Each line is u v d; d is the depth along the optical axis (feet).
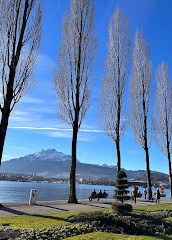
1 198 177.78
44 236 26.48
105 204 64.39
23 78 52.47
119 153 79.30
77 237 27.04
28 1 55.47
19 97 51.78
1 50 50.88
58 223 32.96
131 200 84.02
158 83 115.55
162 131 110.63
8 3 52.49
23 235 26.05
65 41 73.67
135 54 103.04
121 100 83.41
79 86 72.08
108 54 88.53
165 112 111.75
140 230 32.89
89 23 75.25
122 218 36.83
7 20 52.08
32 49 54.29
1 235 25.89
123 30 89.45
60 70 72.23
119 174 45.85
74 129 69.31
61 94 70.79
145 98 98.32
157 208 57.41
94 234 28.63
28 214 39.42
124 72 85.97
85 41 74.18
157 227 35.60
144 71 100.73
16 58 51.47
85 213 38.37
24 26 53.98
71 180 66.03
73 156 67.51
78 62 73.05
